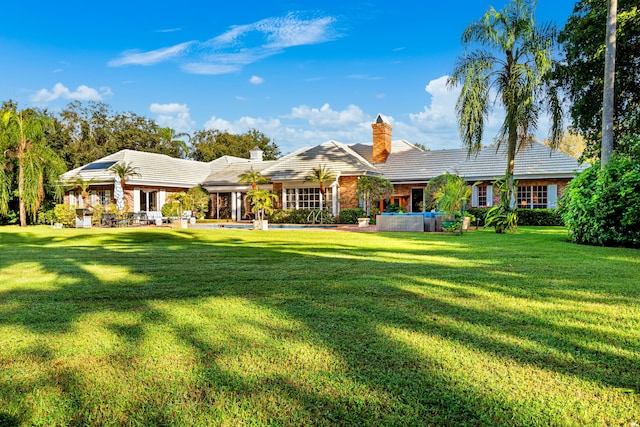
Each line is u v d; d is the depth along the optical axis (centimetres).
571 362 283
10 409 226
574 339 328
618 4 1558
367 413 220
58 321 388
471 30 1705
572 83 1741
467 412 220
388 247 1055
